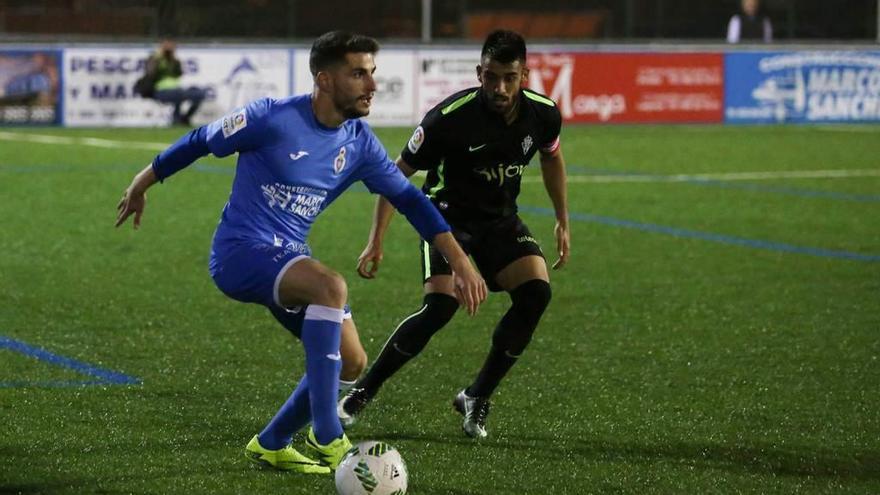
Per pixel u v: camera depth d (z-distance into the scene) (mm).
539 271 13992
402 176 12625
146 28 57344
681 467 12977
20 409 14641
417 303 21625
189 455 13016
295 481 12250
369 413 14914
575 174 40375
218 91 52406
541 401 15609
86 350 17906
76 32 57094
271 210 12172
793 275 24734
